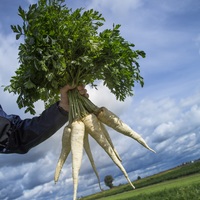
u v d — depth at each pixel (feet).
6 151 11.85
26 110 12.70
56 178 13.56
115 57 12.31
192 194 32.01
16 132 11.85
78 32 11.85
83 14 12.26
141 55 12.93
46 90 11.95
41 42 11.51
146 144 14.11
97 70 12.51
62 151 13.99
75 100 13.00
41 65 11.27
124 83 12.95
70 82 12.39
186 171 97.55
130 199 51.11
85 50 12.04
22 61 11.76
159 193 43.39
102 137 13.60
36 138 11.93
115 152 14.44
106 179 176.45
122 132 14.24
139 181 147.74
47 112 11.99
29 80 11.61
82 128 13.26
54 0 12.30
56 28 11.79
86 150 14.73
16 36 11.63
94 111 14.02
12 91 12.21
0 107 12.27
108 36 12.30
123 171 13.28
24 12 11.67
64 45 11.85
